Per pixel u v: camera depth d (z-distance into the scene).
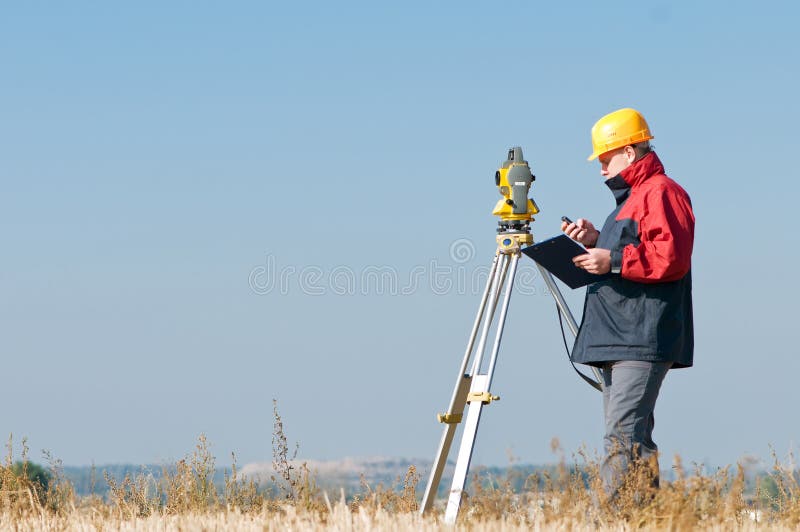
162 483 10.62
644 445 9.33
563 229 9.84
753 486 9.12
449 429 9.92
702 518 8.27
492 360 9.66
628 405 9.01
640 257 8.81
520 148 10.11
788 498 9.02
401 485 10.20
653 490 8.45
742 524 8.61
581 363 9.40
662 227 8.84
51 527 9.15
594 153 9.60
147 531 9.01
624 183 9.33
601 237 9.51
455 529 8.38
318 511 8.98
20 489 10.07
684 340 9.25
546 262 9.08
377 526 8.41
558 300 10.13
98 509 10.00
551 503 8.52
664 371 9.12
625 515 8.41
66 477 10.63
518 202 9.93
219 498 10.26
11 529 9.20
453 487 9.26
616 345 9.06
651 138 9.41
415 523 8.71
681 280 9.14
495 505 8.80
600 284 9.21
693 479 8.20
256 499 10.13
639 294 9.05
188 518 9.08
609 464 8.85
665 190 9.00
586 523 8.38
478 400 9.57
